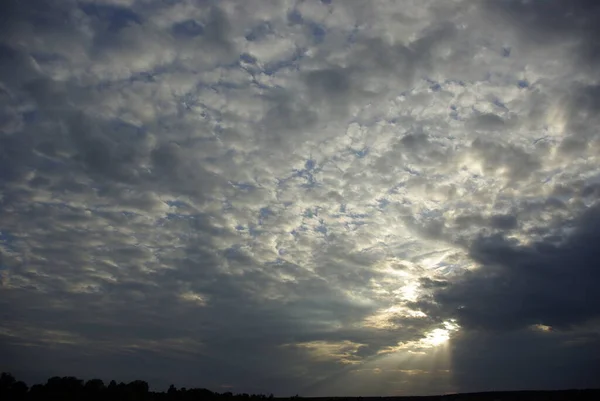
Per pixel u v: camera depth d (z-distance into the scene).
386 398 108.31
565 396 93.62
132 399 93.56
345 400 107.88
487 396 98.75
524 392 99.81
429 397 106.75
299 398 109.94
